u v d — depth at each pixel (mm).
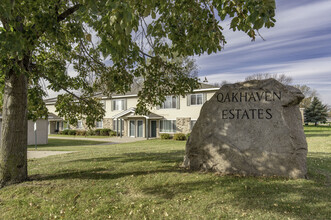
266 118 6059
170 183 5660
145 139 25297
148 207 4617
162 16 6398
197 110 23719
